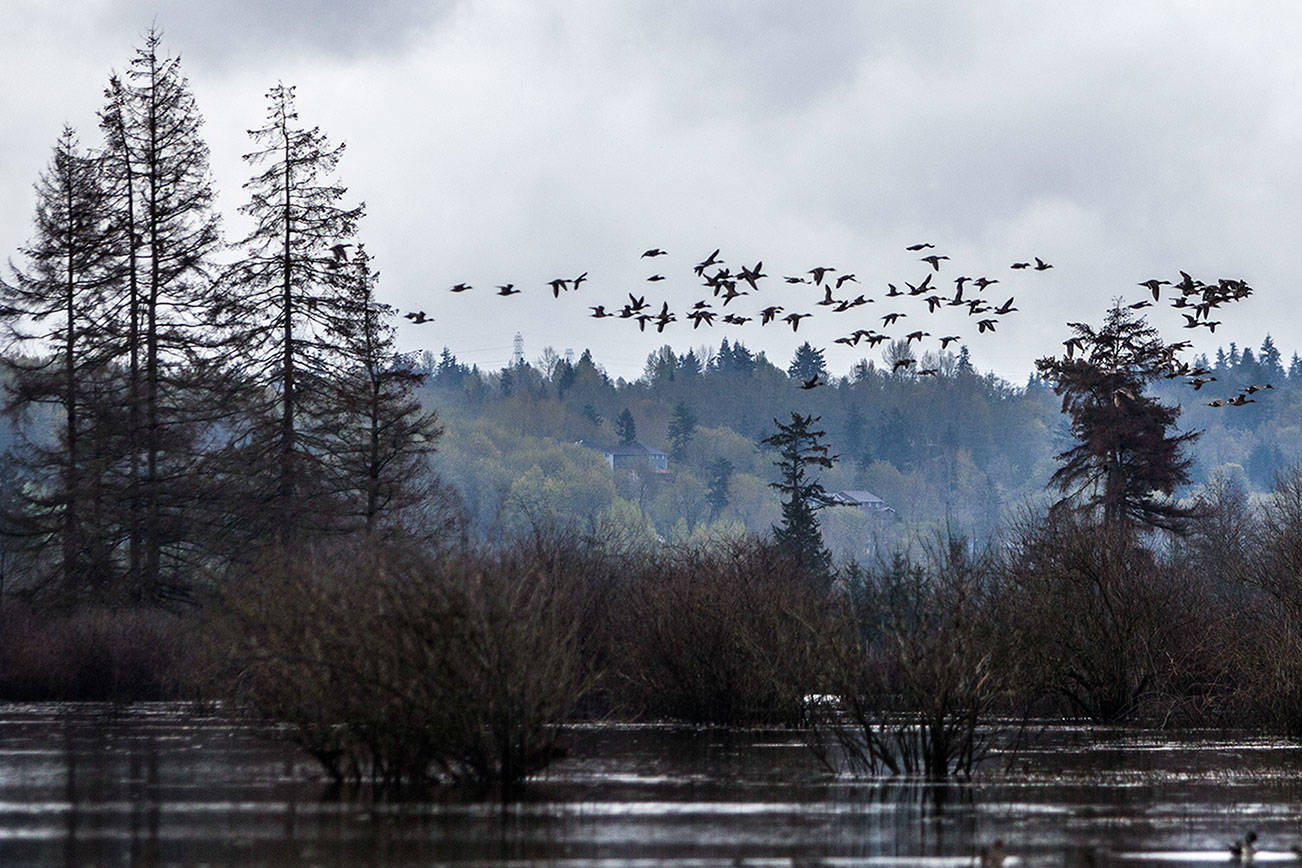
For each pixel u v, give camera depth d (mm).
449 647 15195
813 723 21812
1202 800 15594
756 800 15227
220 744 20250
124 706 29094
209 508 41094
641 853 12102
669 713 24000
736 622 23594
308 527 39062
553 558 24969
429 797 15008
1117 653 24906
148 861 11625
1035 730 23625
